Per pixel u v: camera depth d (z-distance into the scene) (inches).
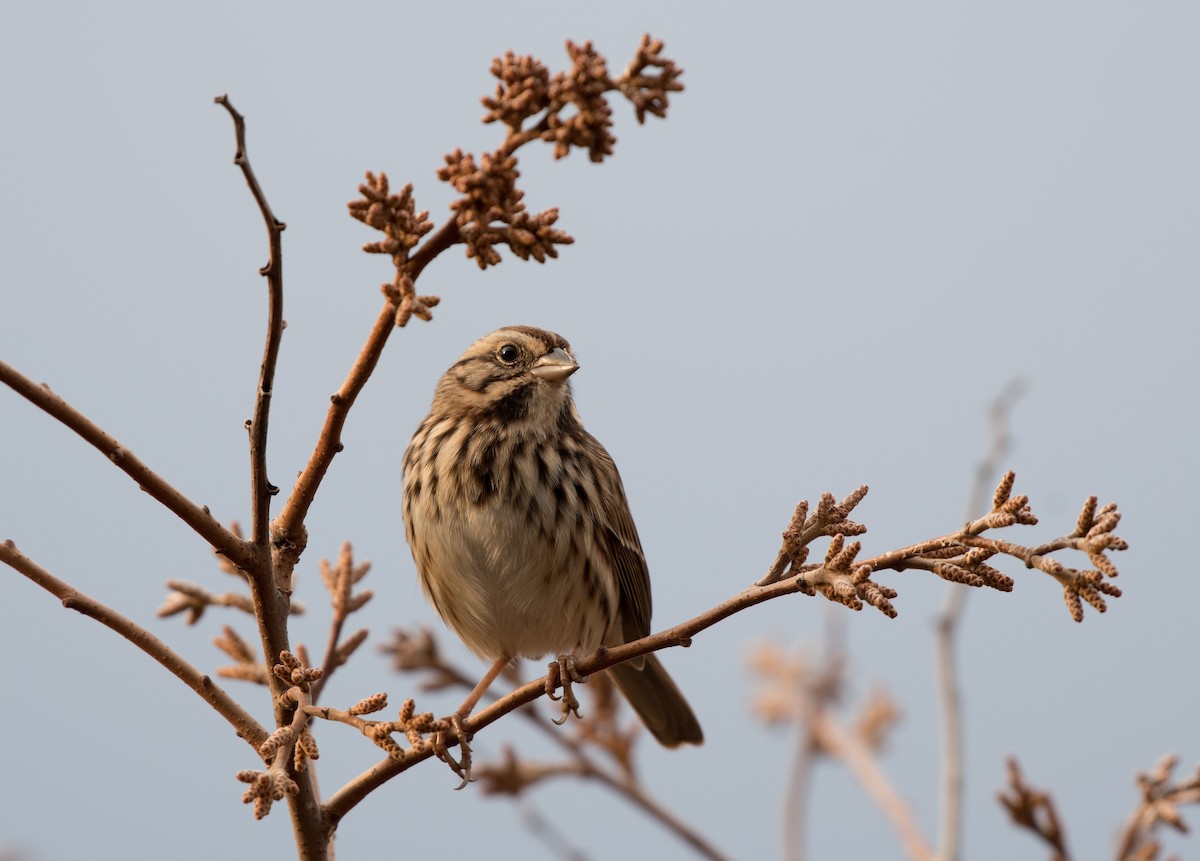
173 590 401.7
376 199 275.4
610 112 268.2
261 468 300.7
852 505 302.4
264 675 387.9
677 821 514.6
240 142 270.4
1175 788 439.8
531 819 460.4
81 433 287.3
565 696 355.3
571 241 273.7
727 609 309.1
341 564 406.3
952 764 426.0
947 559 282.5
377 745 291.1
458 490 459.2
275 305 283.1
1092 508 270.2
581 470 469.4
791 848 489.4
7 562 317.7
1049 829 441.4
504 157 271.3
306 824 327.3
